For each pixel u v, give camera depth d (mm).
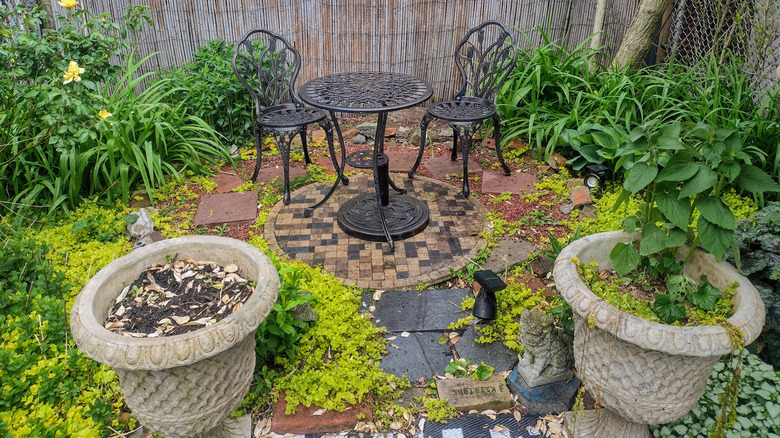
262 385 2381
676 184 1915
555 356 2371
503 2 5316
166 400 1806
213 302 2045
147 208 3809
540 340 2324
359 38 5520
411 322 2861
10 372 2256
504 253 3387
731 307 1892
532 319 2312
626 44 5031
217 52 4926
